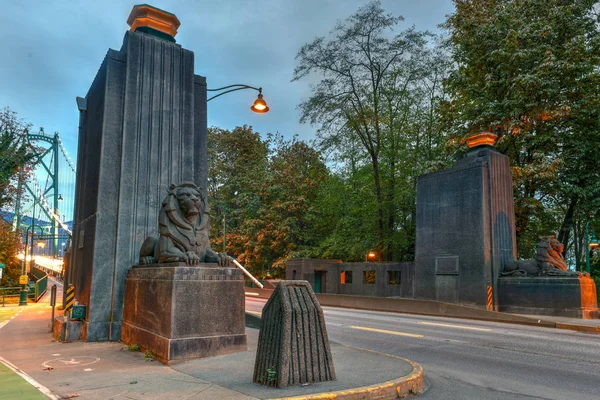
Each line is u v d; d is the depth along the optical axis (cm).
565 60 2192
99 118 1107
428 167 2559
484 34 2470
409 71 3038
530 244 2481
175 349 707
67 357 783
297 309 550
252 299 2980
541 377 712
